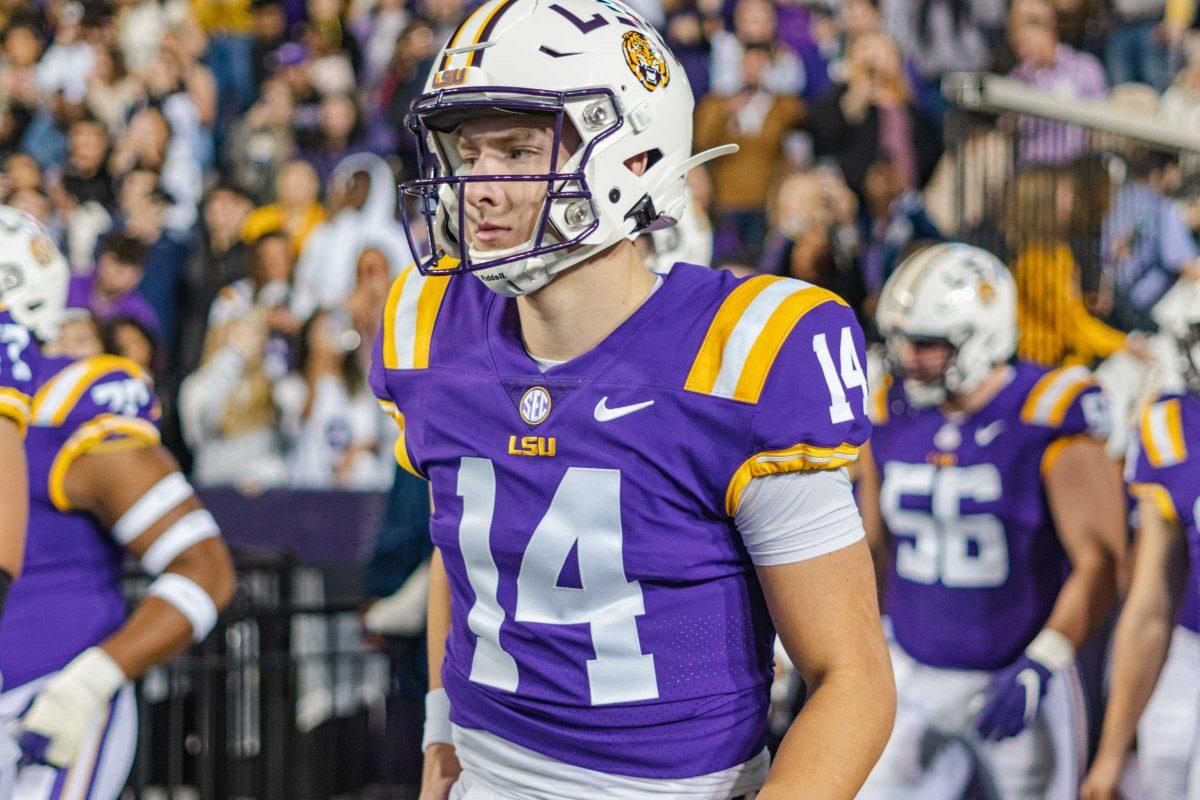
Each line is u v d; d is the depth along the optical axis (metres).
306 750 8.18
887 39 12.64
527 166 3.08
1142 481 6.45
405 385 3.42
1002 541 6.62
